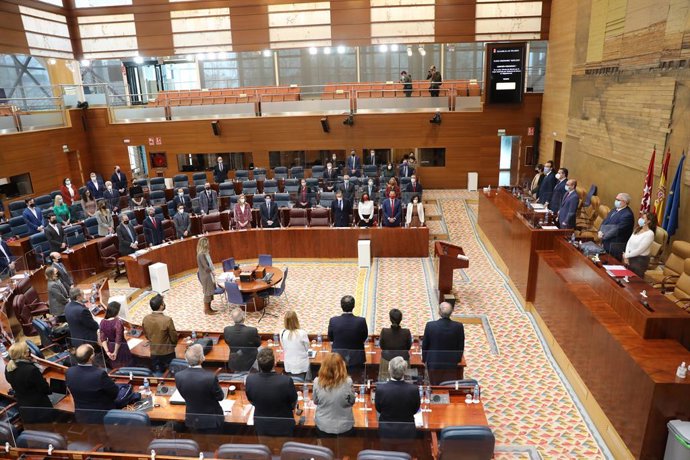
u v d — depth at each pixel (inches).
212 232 485.1
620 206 305.4
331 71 941.2
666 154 339.0
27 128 628.4
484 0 667.4
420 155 737.6
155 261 434.3
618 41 416.8
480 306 362.3
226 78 954.1
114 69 877.8
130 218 491.5
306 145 732.0
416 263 469.1
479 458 162.4
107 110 734.5
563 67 580.7
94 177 621.9
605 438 217.8
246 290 352.5
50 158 657.6
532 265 341.4
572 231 331.0
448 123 709.9
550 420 233.6
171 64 940.0
